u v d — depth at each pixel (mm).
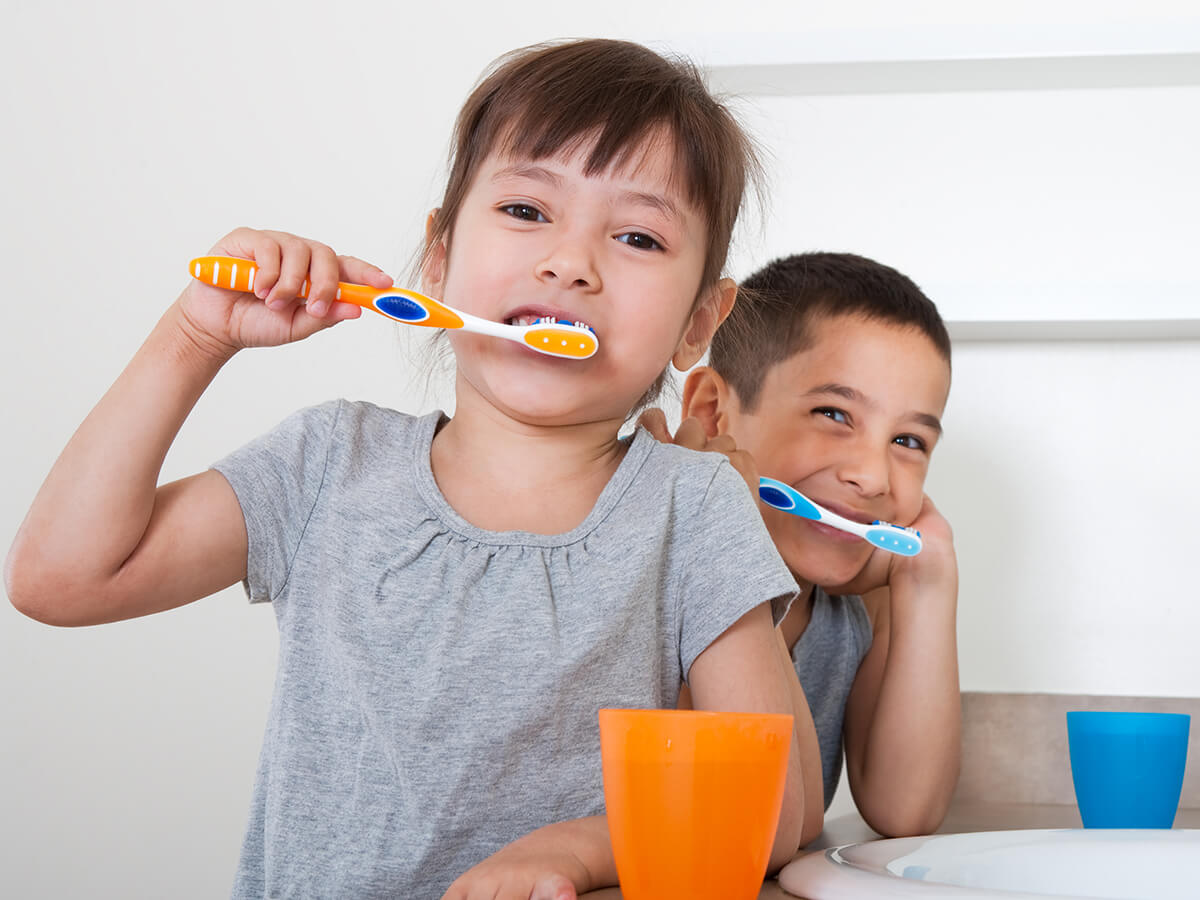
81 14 1495
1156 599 1358
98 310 1453
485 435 821
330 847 721
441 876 717
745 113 1425
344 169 1453
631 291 784
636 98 817
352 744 733
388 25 1468
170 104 1479
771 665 792
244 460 791
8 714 1379
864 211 1414
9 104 1487
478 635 740
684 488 825
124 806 1360
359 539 774
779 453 1146
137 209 1467
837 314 1143
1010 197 1398
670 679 795
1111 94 1394
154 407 709
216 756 1361
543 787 730
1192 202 1371
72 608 727
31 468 1429
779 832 736
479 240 794
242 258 691
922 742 1118
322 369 1413
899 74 1363
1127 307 1290
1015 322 1312
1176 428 1370
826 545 1114
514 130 806
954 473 1393
